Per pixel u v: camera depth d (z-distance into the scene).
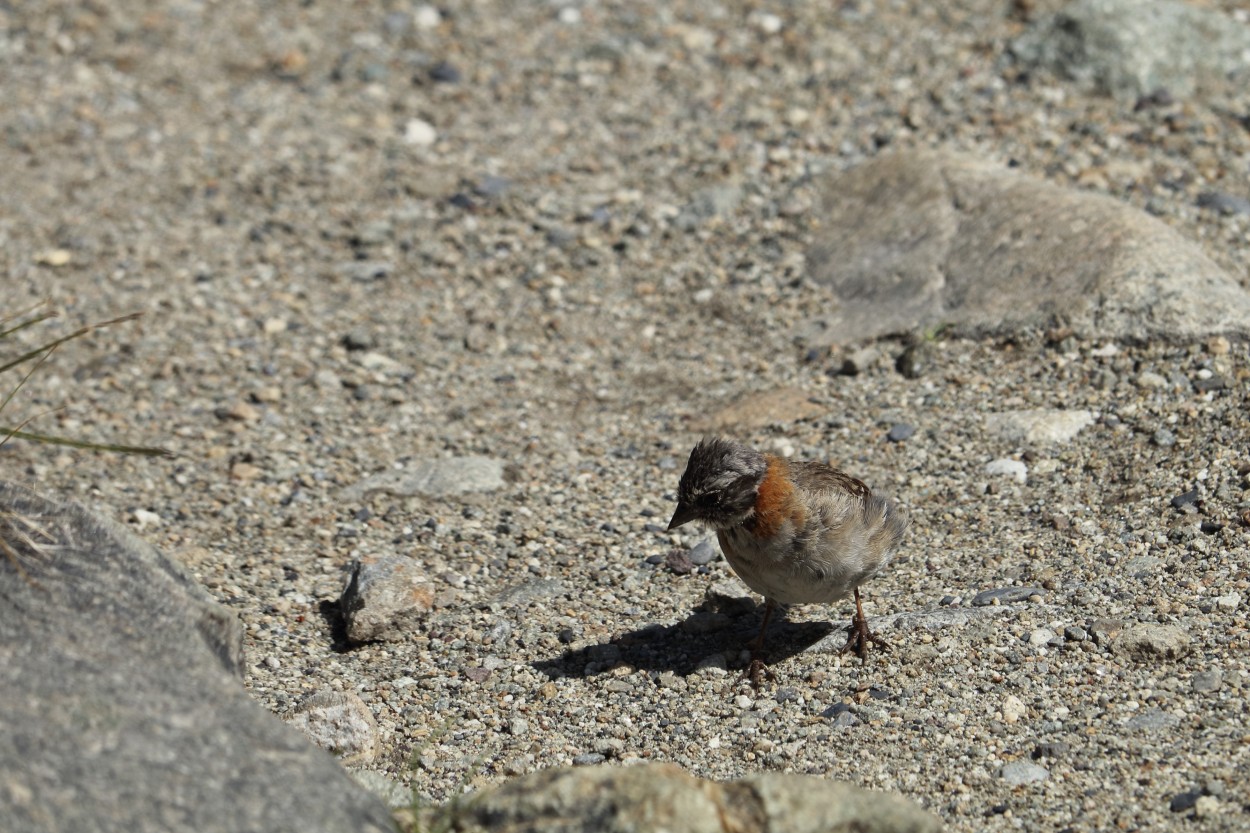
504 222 15.73
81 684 6.66
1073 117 16.03
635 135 16.91
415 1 19.23
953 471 11.55
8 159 16.44
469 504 11.93
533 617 10.33
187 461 12.51
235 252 15.33
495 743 8.87
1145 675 8.59
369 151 16.83
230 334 14.23
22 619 7.03
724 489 8.90
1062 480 11.14
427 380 13.71
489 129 17.19
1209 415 11.27
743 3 18.94
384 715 9.25
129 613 7.29
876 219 14.77
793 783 6.61
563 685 9.48
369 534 11.58
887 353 13.21
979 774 7.88
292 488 12.20
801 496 8.87
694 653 9.76
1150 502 10.52
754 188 15.77
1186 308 12.15
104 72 17.92
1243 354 11.80
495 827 6.57
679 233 15.39
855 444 12.15
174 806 6.09
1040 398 12.11
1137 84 16.30
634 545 11.27
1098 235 13.04
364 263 15.25
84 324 14.23
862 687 8.98
